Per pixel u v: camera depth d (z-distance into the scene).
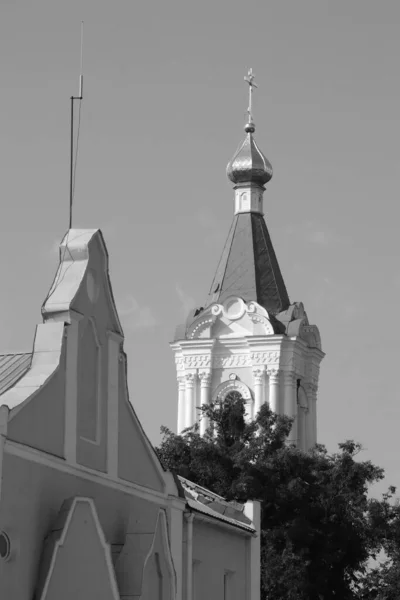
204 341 146.62
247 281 149.50
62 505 46.56
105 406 51.66
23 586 44.28
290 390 144.50
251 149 153.38
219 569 63.34
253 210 153.25
